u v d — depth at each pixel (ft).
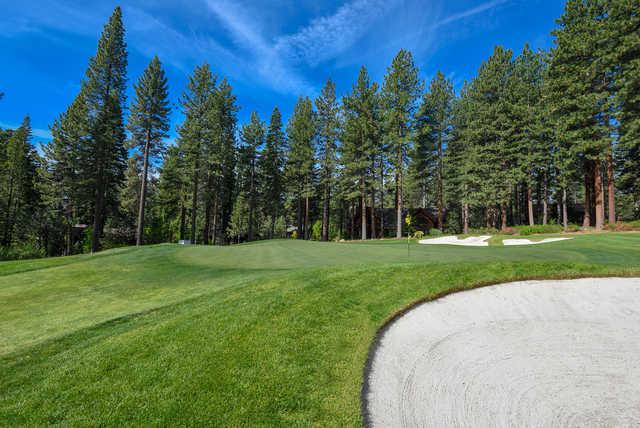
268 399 12.01
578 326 19.36
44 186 104.53
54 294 29.12
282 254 49.08
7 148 114.42
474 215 143.13
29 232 104.88
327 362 14.84
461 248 52.11
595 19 70.90
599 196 71.72
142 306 23.67
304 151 121.39
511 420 12.44
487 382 14.64
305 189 127.34
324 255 45.96
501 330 19.20
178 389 12.31
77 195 93.97
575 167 84.64
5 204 108.68
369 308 20.98
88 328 18.90
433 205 161.79
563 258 35.37
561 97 77.00
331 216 171.73
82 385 12.70
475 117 103.24
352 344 16.71
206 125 102.47
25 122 119.44
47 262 44.14
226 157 115.96
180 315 19.10
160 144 95.66
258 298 21.21
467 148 106.11
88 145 89.56
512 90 96.78
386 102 98.27
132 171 124.67
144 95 92.63
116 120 95.40
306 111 127.75
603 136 71.67
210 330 16.76
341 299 21.71
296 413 11.49
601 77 71.15
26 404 11.75
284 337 16.39
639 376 14.64
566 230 75.00
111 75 95.09
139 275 36.40
